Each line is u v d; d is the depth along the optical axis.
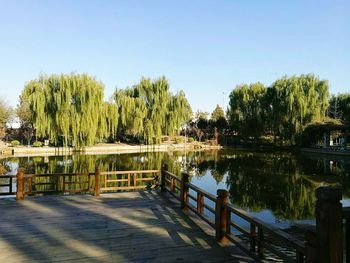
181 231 5.26
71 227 5.48
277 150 39.16
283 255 3.35
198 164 24.62
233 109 44.16
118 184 14.65
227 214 4.70
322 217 2.37
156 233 5.16
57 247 4.52
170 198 7.89
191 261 4.04
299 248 2.86
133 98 38.22
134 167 22.19
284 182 16.70
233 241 4.36
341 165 23.50
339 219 2.34
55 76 29.34
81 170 19.84
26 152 30.62
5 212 6.46
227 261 4.04
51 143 33.81
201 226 5.52
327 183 16.31
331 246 2.31
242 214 4.15
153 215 6.28
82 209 6.75
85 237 4.96
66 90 28.62
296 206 11.73
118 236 5.00
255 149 41.75
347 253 2.47
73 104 29.61
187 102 41.94
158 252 4.34
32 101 28.16
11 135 39.69
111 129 36.00
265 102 39.47
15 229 5.34
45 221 5.83
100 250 4.41
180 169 21.84
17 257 4.16
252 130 41.53
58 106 28.44
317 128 33.16
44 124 28.47
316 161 26.11
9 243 4.68
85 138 30.33
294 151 36.97
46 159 26.05
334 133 34.84
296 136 36.38
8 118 37.31
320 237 2.38
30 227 5.46
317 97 35.84
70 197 7.99
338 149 31.53
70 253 4.30
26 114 37.22
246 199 12.92
